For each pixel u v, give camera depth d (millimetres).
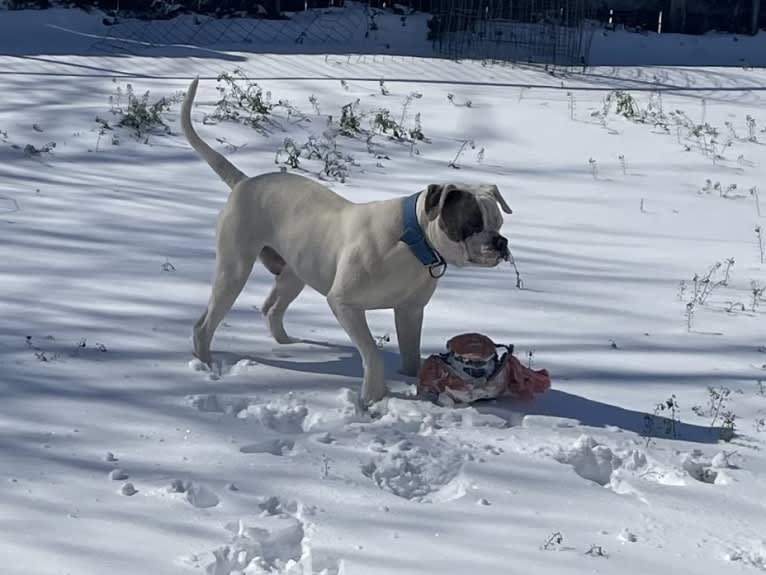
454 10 10109
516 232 5711
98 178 6180
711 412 3553
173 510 2768
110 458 3025
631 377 3828
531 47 9992
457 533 2721
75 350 3785
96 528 2670
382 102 8086
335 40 10188
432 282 3486
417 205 3330
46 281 4484
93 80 8211
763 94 9086
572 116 8016
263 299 4430
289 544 2688
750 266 5285
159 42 9805
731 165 7277
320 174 6520
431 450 3146
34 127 6945
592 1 10758
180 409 3369
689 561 2643
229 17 10531
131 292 4414
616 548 2688
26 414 3279
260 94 7773
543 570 2570
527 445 3225
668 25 11070
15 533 2633
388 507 2828
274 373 3695
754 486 3037
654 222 6074
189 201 5867
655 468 3119
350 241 3408
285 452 3139
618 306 4586
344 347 3969
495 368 3500
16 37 9586
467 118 7840
